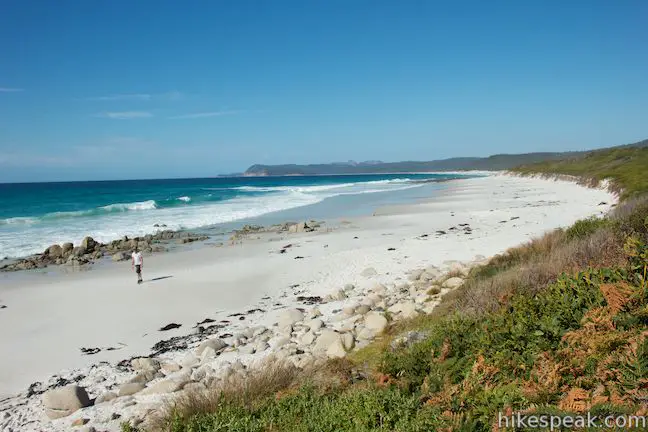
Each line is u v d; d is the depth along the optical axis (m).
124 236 29.19
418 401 5.45
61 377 10.17
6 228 34.09
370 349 8.75
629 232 9.12
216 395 6.99
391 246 22.69
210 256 22.94
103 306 15.27
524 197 46.44
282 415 6.04
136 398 8.78
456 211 36.16
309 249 23.33
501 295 8.12
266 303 15.06
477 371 5.60
